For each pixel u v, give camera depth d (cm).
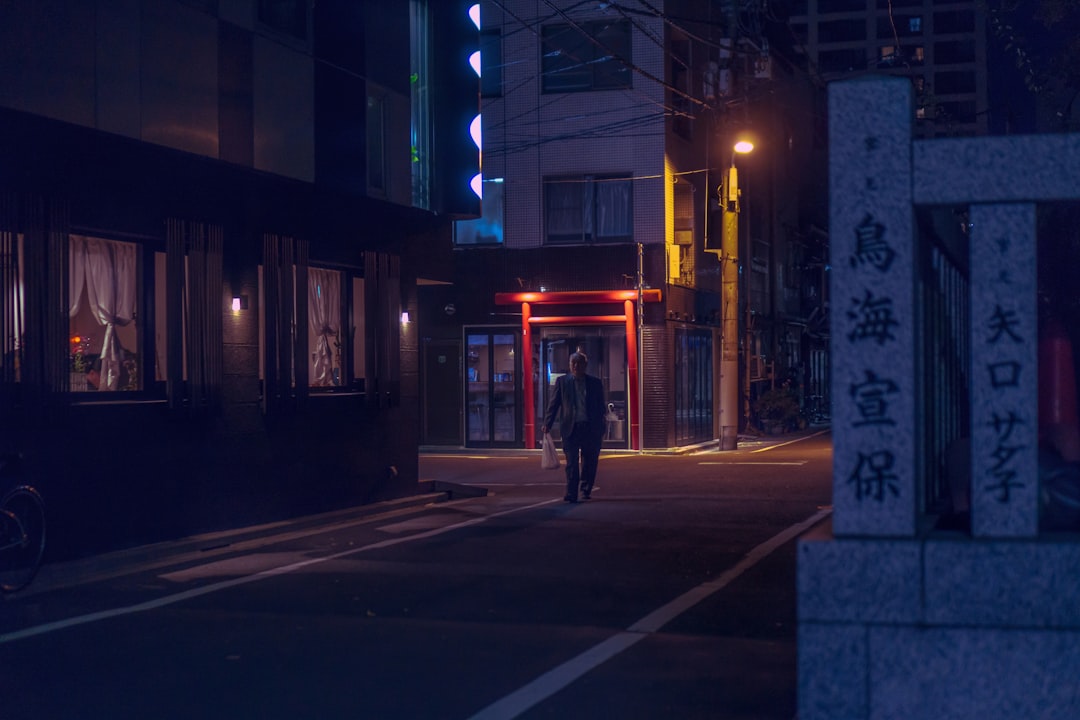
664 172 2978
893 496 350
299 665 688
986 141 348
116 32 1194
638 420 2962
